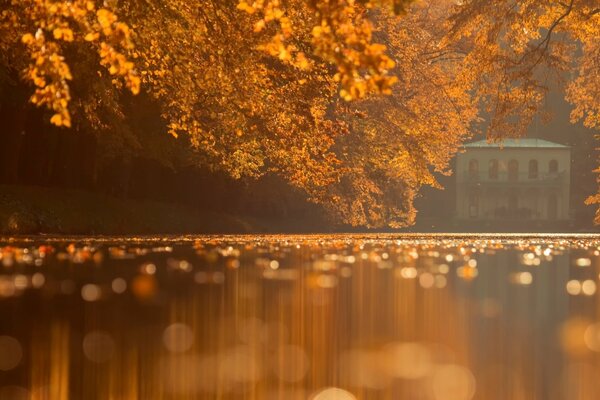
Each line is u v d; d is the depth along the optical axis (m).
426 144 123.88
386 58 20.36
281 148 57.16
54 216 72.38
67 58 57.53
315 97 54.62
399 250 36.69
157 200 115.00
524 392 6.88
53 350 8.79
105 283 17.00
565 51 98.69
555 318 11.42
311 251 35.03
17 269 21.39
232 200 132.38
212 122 70.00
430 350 8.74
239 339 9.52
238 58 50.06
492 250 38.03
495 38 97.31
